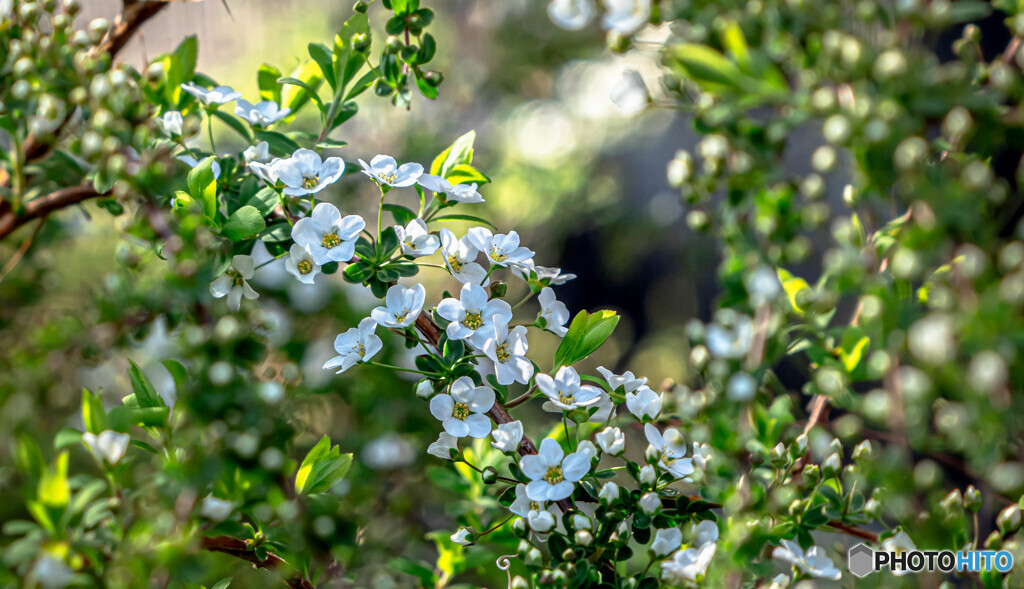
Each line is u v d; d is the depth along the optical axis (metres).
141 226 0.30
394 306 0.31
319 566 0.32
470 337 0.30
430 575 0.34
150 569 0.28
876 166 0.27
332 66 0.33
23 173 0.33
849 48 0.27
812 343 0.30
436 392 0.31
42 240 0.37
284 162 0.31
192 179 0.31
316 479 0.31
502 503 0.30
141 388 0.30
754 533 0.29
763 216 0.29
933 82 0.27
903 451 0.28
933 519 0.29
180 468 0.29
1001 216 0.28
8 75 0.32
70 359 0.33
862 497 0.30
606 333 0.31
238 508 0.30
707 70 0.28
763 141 0.29
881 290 0.28
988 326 0.27
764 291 0.29
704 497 0.29
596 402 0.31
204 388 0.29
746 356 0.29
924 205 0.27
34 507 0.28
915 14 0.27
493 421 0.31
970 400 0.27
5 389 0.33
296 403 0.35
